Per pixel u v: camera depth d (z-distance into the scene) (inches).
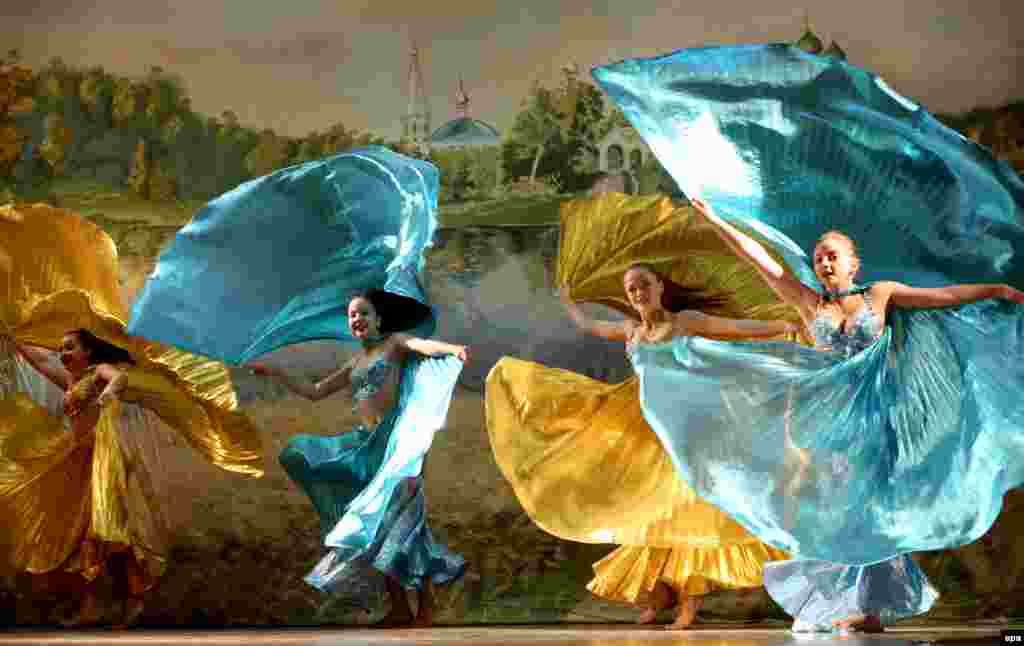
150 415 389.1
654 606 317.4
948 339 263.0
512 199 414.9
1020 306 259.9
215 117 425.1
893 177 262.4
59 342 364.5
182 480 391.2
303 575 389.1
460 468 394.3
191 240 329.7
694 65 257.9
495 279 408.8
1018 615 372.5
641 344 275.9
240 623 386.6
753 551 308.3
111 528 338.6
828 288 267.1
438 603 383.6
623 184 413.7
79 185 422.0
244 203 326.3
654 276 313.9
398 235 328.8
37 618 382.3
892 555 250.2
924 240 267.1
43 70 426.0
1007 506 376.5
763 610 371.6
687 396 265.4
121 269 418.0
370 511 292.7
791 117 259.3
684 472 260.1
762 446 258.8
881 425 258.2
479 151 418.9
